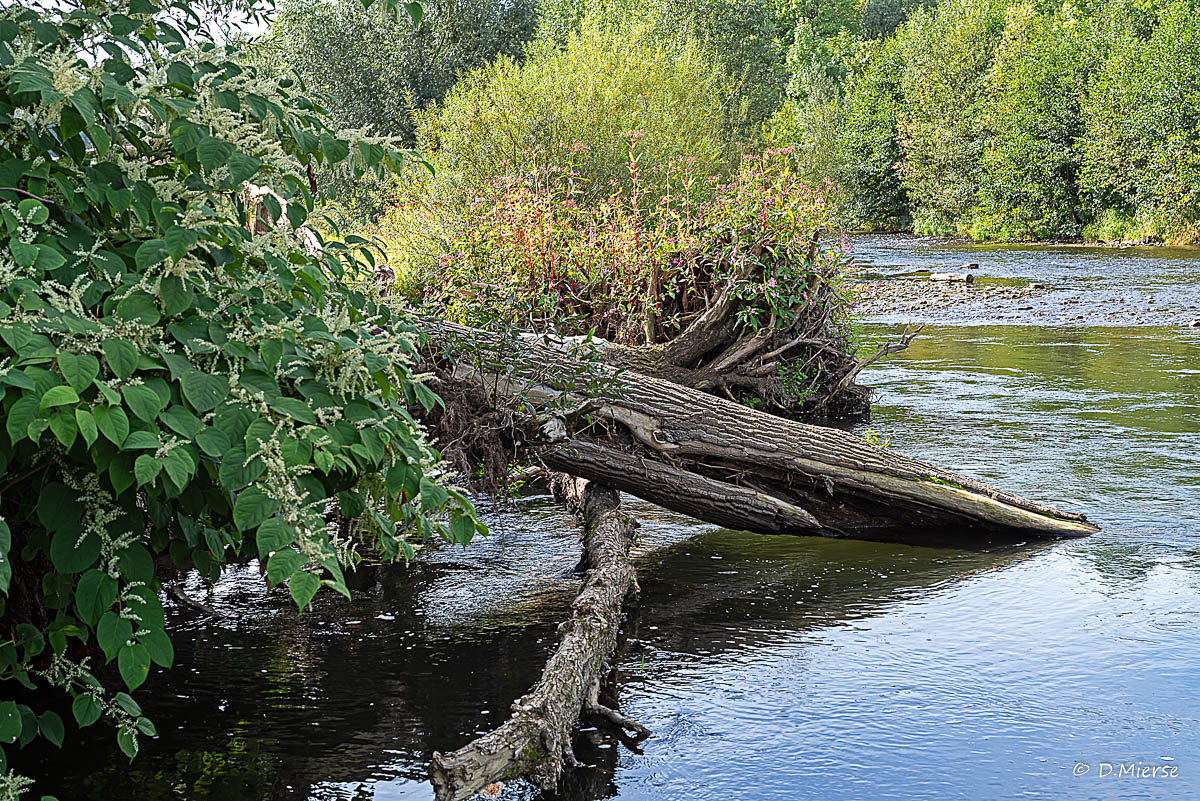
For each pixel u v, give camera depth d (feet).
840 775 11.45
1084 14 149.18
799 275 33.88
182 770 11.37
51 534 9.46
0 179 8.27
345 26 92.02
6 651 9.46
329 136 10.03
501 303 28.30
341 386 9.34
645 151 55.36
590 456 21.44
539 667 14.42
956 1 155.12
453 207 42.52
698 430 22.15
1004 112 139.64
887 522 22.35
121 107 9.04
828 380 35.47
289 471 8.48
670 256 34.96
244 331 8.89
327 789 11.02
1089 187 128.36
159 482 9.05
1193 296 69.67
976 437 30.19
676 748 12.07
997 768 11.59
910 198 162.30
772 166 38.50
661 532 22.13
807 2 232.53
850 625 16.19
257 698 13.30
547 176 46.88
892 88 169.48
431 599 17.39
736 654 15.02
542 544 20.72
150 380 8.15
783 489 22.58
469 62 97.09
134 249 9.23
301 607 7.82
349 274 11.77
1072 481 24.89
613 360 32.14
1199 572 18.31
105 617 8.36
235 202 10.33
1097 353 47.26
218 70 9.37
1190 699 13.33
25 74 7.81
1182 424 31.37
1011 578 18.37
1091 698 13.41
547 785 11.01
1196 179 115.55
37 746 11.89
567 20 101.45
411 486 9.64
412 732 12.38
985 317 62.59
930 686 13.82
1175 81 117.19
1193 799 10.85
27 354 7.45
